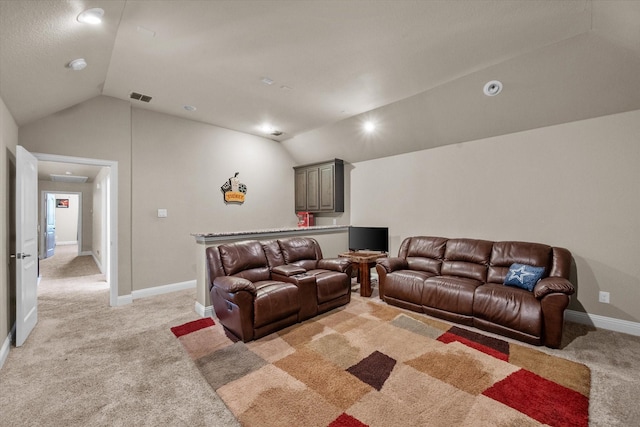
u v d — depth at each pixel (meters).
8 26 1.72
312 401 1.88
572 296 3.28
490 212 3.92
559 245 3.38
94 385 2.06
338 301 3.61
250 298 2.71
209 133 4.89
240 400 1.89
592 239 3.16
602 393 1.96
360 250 4.96
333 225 5.48
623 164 2.98
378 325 3.10
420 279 3.49
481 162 4.00
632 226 2.94
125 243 3.91
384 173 5.12
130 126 3.96
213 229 4.94
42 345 2.67
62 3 1.71
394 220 5.00
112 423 1.70
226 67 2.94
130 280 3.94
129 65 2.92
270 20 2.18
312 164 5.89
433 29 2.30
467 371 2.21
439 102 3.65
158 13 2.09
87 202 8.83
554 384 2.05
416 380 2.10
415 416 1.74
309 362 2.35
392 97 3.69
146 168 4.21
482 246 3.68
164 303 3.89
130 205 3.97
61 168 6.13
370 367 2.27
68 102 3.37
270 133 5.40
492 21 2.20
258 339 2.76
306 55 2.71
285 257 3.76
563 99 3.06
